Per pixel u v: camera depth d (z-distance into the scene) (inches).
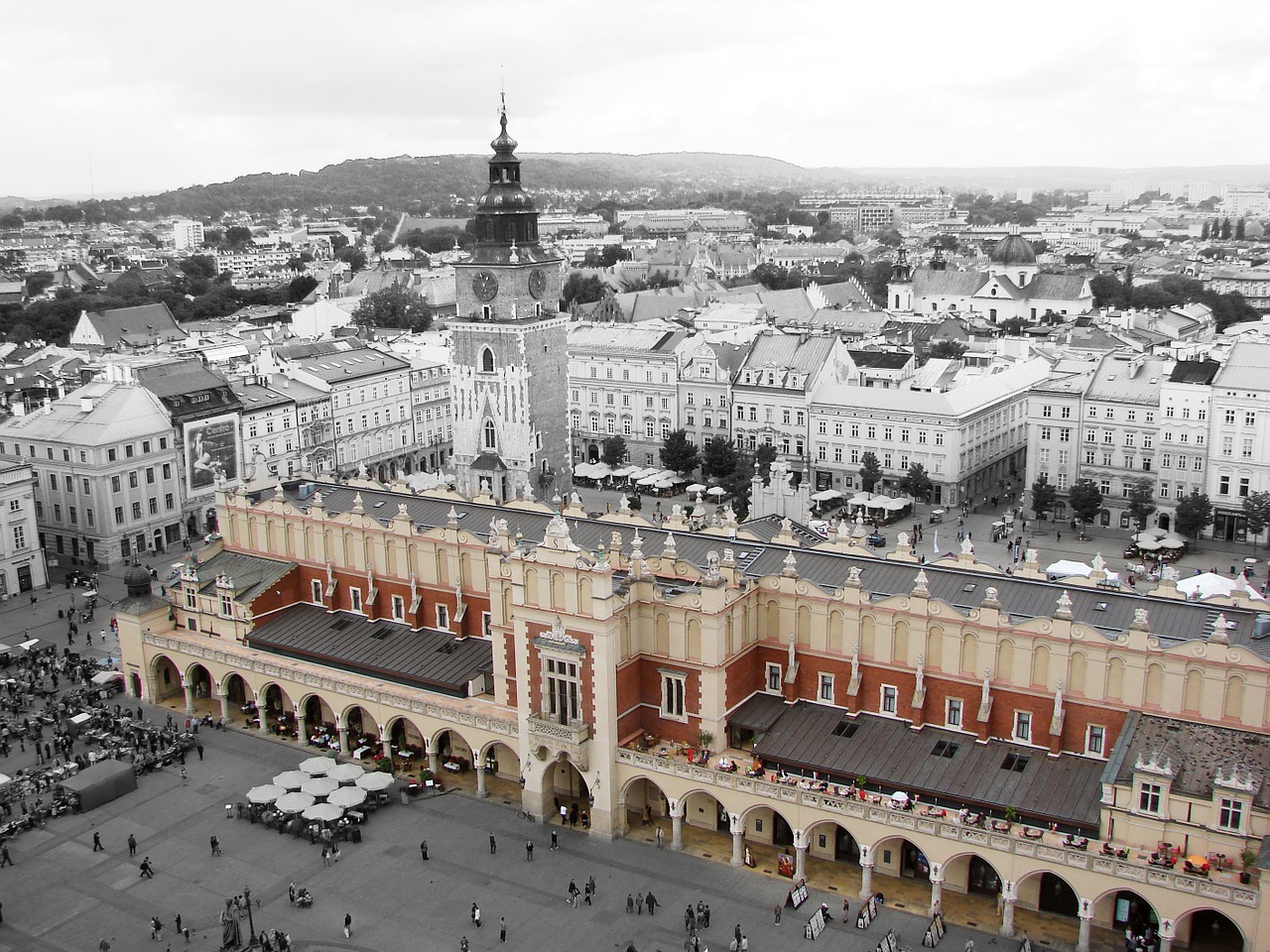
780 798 3823.8
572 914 3732.8
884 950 3447.3
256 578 5413.4
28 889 3973.9
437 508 5403.5
